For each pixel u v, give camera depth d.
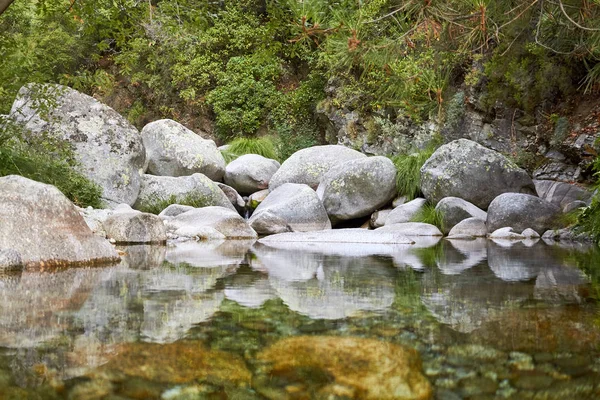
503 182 8.31
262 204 9.02
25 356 1.23
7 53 6.40
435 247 5.32
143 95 16.22
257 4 15.73
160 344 1.33
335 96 12.95
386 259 3.96
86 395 0.98
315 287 2.40
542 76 9.42
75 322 1.60
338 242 6.15
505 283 2.54
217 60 15.66
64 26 13.73
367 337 1.40
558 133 8.98
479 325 1.54
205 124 15.76
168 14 5.99
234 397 0.97
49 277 2.77
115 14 5.79
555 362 1.17
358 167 9.05
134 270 3.13
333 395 0.98
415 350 1.27
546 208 7.34
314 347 1.29
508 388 1.02
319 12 3.38
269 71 14.98
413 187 8.98
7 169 6.79
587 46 5.88
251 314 1.72
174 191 9.08
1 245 3.22
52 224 3.50
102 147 8.74
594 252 4.54
